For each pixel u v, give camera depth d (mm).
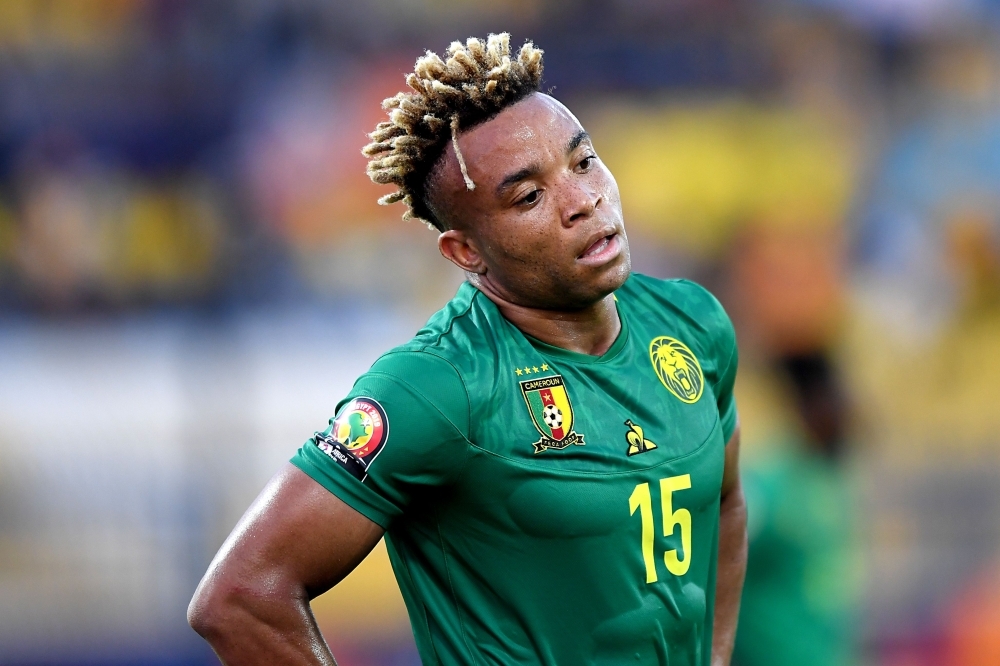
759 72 36500
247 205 32188
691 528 8258
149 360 26688
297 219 32781
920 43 38406
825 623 15781
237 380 26641
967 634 25203
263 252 31906
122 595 23797
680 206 36000
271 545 7531
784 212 35688
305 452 7750
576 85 35406
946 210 36906
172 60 32406
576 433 7820
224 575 7523
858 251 36094
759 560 15336
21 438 24844
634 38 35625
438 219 8250
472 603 8008
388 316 30734
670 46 35875
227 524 24516
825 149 36781
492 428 7652
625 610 7898
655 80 35875
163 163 31922
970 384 33688
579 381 8031
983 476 27141
